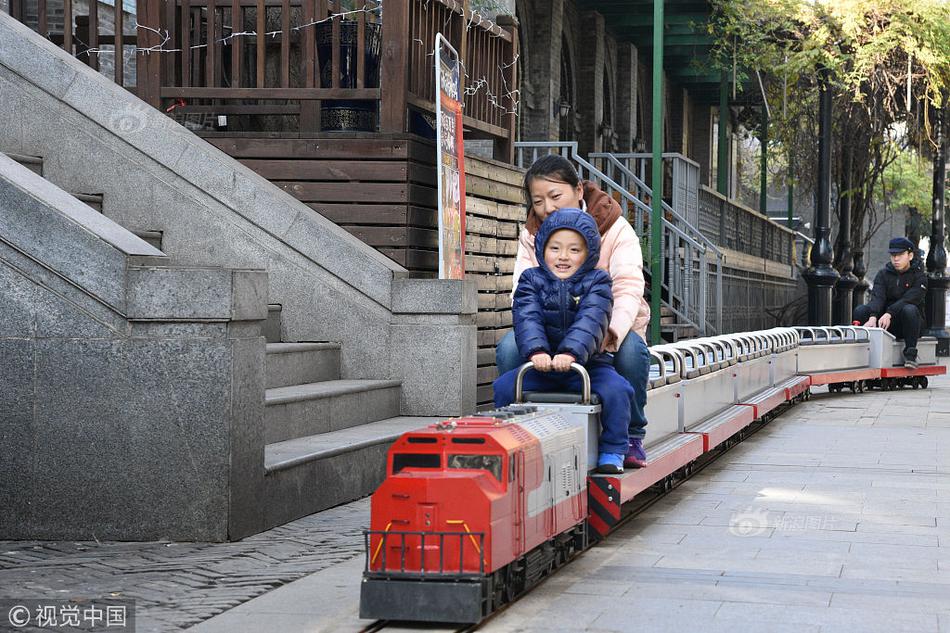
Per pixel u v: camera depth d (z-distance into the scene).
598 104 31.59
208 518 7.64
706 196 26.25
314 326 11.63
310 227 11.56
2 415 7.78
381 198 12.23
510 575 6.05
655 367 9.52
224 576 6.73
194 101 13.65
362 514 8.73
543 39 27.72
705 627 5.68
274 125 14.29
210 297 7.60
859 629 5.64
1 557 7.24
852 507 9.05
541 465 6.30
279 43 14.14
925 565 7.05
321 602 6.12
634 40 34.03
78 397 7.72
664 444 9.19
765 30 26.97
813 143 30.88
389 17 12.30
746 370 13.62
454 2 13.35
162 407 7.66
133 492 7.70
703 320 22.31
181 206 11.55
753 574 6.80
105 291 7.68
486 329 13.93
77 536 7.75
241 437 7.76
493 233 14.26
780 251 36.97
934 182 31.50
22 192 7.78
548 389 7.33
